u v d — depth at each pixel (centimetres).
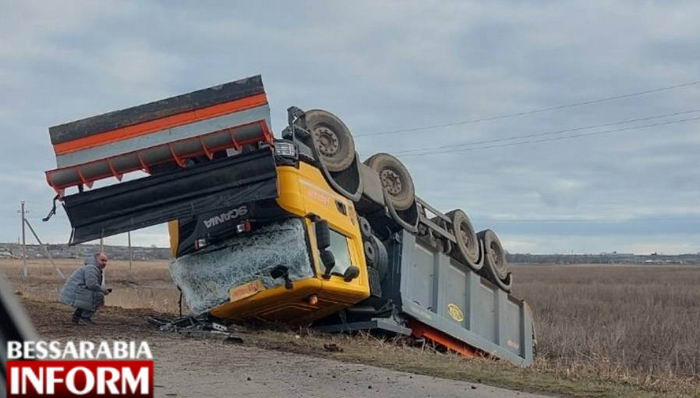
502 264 1748
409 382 962
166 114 1217
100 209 1243
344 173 1389
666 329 2462
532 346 1808
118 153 1222
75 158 1236
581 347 2098
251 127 1185
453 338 1539
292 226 1227
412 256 1473
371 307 1412
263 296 1234
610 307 3594
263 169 1196
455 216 1617
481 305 1653
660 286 5691
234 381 912
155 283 4669
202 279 1289
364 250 1379
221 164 1209
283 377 952
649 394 969
